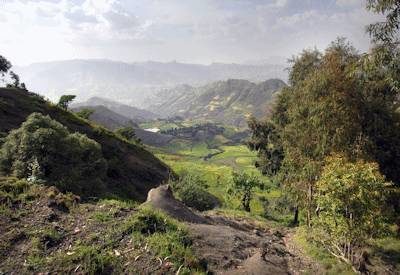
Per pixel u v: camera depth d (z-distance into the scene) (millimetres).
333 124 22453
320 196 15734
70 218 12500
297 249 19141
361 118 23828
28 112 41219
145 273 10234
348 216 15102
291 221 35000
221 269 12453
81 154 20531
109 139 47188
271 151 41438
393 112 26188
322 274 15367
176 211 17547
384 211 15078
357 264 16297
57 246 10922
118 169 37219
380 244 19125
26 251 10438
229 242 15219
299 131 24797
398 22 14258
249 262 13656
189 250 12180
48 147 18547
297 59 35094
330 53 25484
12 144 18562
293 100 28000
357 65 16219
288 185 28875
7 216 11812
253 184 40625
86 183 19328
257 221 27703
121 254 10852
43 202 13102
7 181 14148
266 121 42500
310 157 24156
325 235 17766
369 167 15070
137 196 32875
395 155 26000
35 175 16938
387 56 14430
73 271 9875
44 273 9703
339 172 15242
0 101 39562
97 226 12164
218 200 41594
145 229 12477
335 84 22750
